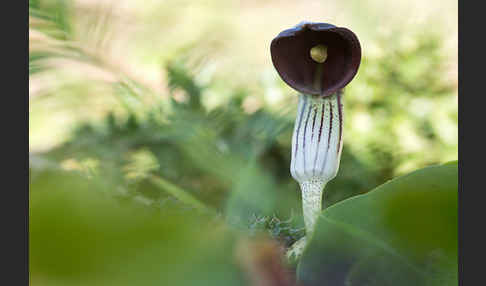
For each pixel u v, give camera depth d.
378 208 0.24
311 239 0.24
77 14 0.34
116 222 0.17
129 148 0.41
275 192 0.30
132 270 0.17
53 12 0.33
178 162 0.37
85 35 0.34
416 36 0.55
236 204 0.29
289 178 0.38
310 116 0.26
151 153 0.39
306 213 0.27
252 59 0.77
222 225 0.18
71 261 0.17
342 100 0.26
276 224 0.28
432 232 0.24
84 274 0.17
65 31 0.33
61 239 0.17
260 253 0.18
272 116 0.39
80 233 0.17
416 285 0.23
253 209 0.29
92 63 0.35
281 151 0.39
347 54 0.25
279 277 0.18
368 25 0.57
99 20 0.34
